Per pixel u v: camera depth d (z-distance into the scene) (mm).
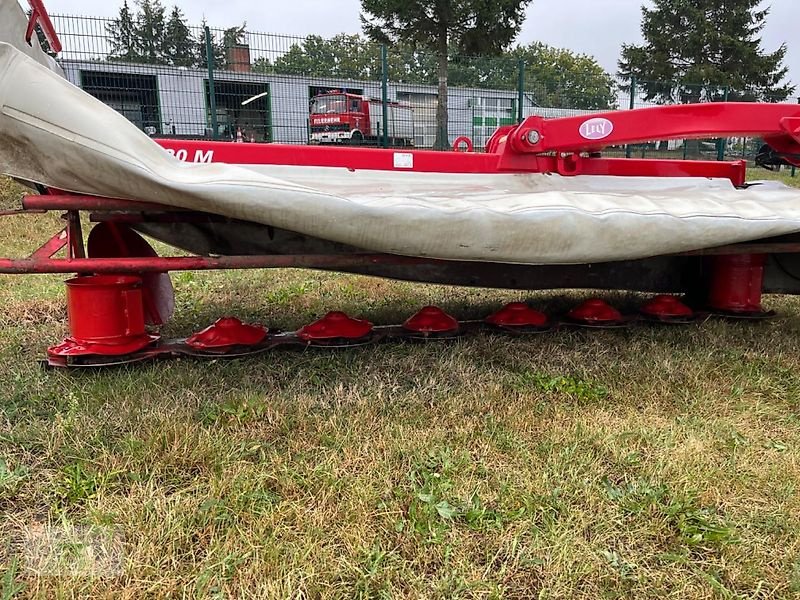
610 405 2846
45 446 2309
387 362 3217
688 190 3508
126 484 2111
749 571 1811
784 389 3070
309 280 5230
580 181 3502
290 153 3117
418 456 2314
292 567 1747
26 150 2375
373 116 16672
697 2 40688
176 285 4996
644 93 17828
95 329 2881
